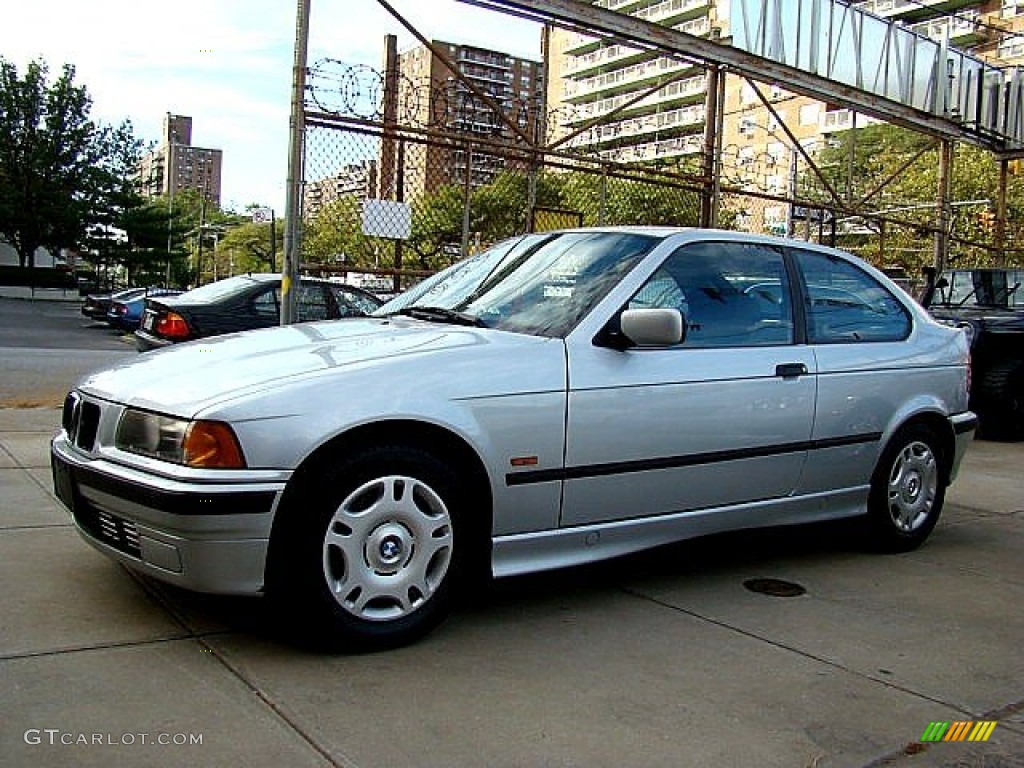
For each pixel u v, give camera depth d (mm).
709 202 11305
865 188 33219
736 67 11305
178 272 69688
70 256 67062
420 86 9391
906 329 5492
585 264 4520
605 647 3709
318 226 8938
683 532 4418
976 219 28000
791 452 4723
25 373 12922
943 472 5594
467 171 9375
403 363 3643
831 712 3205
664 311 3986
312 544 3363
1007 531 6078
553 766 2742
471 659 3518
